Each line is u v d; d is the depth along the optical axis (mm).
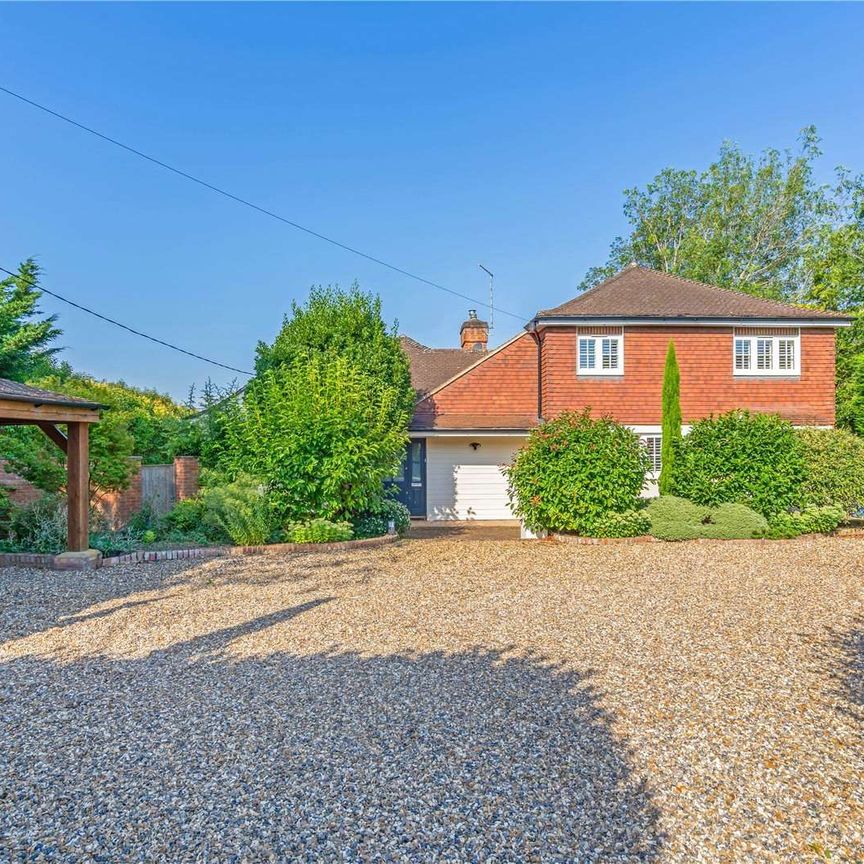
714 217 35031
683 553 11680
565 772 3672
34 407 9227
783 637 6414
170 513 12719
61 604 7699
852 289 27609
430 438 18812
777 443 13984
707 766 3750
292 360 14930
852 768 3730
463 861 2869
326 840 3025
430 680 5172
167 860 2879
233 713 4512
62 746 4012
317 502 12555
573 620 7059
